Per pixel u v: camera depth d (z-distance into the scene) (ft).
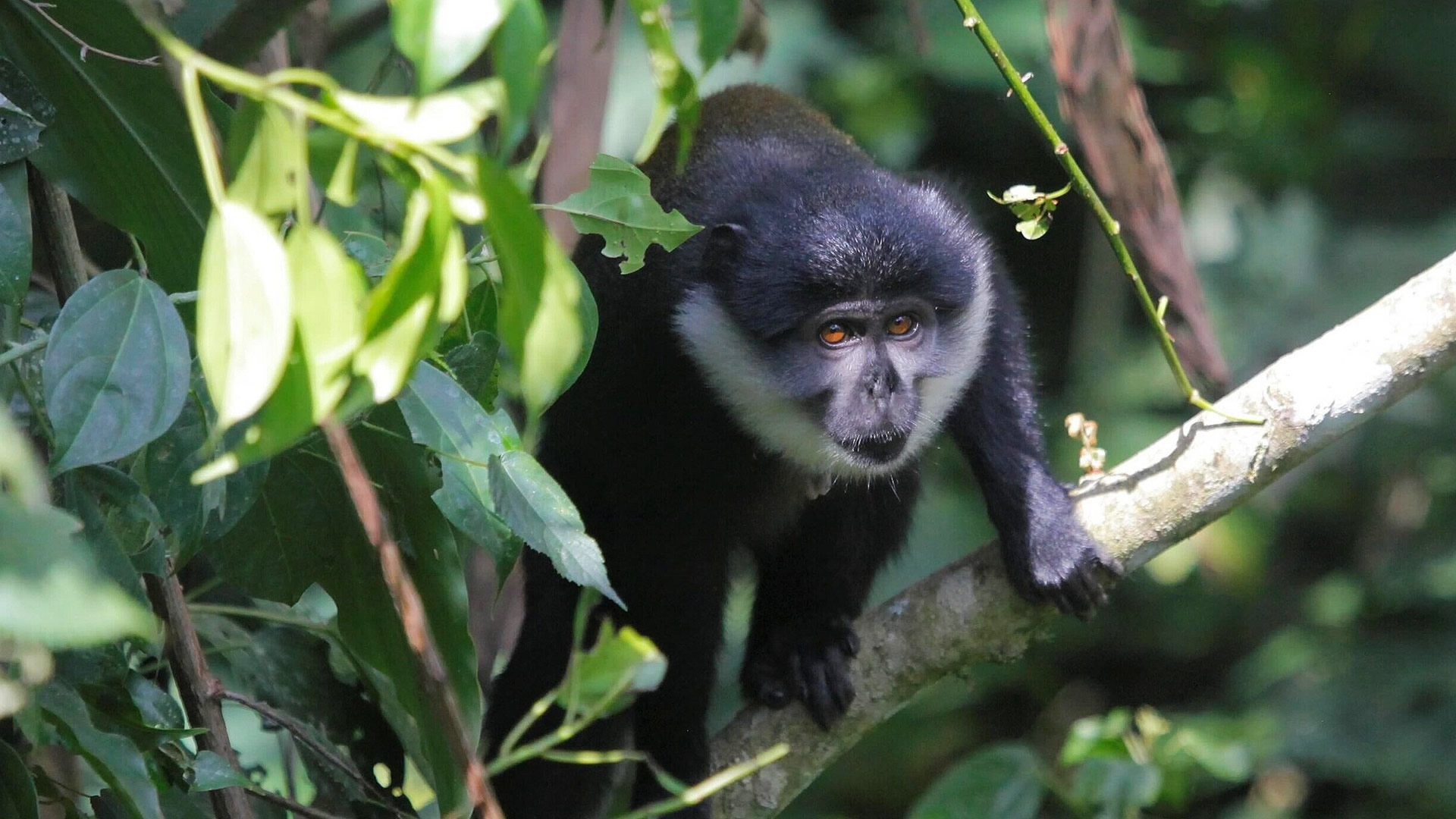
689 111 12.87
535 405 11.47
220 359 11.22
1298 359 26.37
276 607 27.07
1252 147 66.44
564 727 17.67
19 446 10.62
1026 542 28.60
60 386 14.64
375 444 20.31
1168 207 29.07
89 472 17.48
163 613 20.13
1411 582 62.13
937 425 32.63
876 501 35.22
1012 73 23.85
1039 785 32.76
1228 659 67.21
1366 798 60.85
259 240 11.32
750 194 32.37
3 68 18.58
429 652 14.40
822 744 29.40
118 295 15.03
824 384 31.68
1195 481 27.22
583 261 31.99
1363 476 65.26
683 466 32.76
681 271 32.19
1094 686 68.18
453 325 21.72
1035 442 31.99
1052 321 68.54
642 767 32.65
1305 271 63.67
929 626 28.89
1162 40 67.67
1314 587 65.36
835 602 35.04
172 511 18.08
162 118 18.39
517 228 11.18
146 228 19.75
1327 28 68.18
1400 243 63.98
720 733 30.19
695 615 33.40
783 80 60.70
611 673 17.93
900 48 62.13
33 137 18.48
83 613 10.46
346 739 26.53
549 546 17.37
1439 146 67.72
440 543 20.59
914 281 31.27
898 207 32.04
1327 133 66.95
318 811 22.24
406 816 22.67
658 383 32.27
